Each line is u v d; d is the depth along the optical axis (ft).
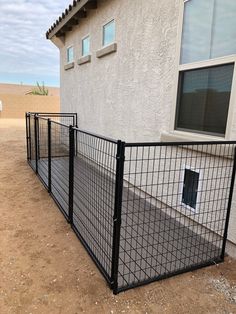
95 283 7.18
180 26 10.03
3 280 7.22
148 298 6.68
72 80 23.93
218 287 7.20
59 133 19.89
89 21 19.10
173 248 8.87
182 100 10.46
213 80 8.93
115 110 15.94
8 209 12.09
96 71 18.44
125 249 8.70
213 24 8.68
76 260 8.23
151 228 10.12
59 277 7.40
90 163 13.55
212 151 8.83
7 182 16.01
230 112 8.20
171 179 11.05
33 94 71.00
